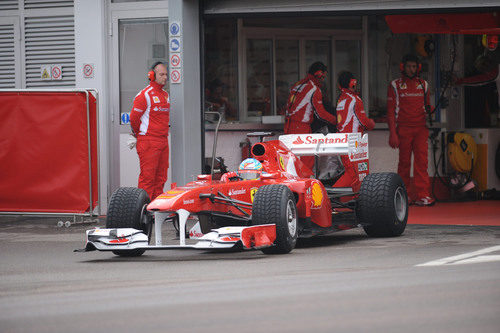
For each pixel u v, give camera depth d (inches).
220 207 954.1
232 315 566.3
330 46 1752.0
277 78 1711.4
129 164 1529.3
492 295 617.3
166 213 911.7
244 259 883.4
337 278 716.0
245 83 1676.9
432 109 1738.4
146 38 1528.1
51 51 1576.0
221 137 1584.6
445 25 1556.3
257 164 1013.8
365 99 1765.5
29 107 1339.8
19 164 1346.0
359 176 1164.5
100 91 1535.4
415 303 593.6
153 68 1301.7
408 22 1553.9
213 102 1640.0
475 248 930.7
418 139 1610.5
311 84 1558.8
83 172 1331.2
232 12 1353.3
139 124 1299.2
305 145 1136.8
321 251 943.7
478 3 1278.3
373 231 1087.6
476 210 1492.4
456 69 1769.2
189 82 1366.9
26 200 1349.7
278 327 528.1
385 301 602.9
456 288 648.4
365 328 521.3
